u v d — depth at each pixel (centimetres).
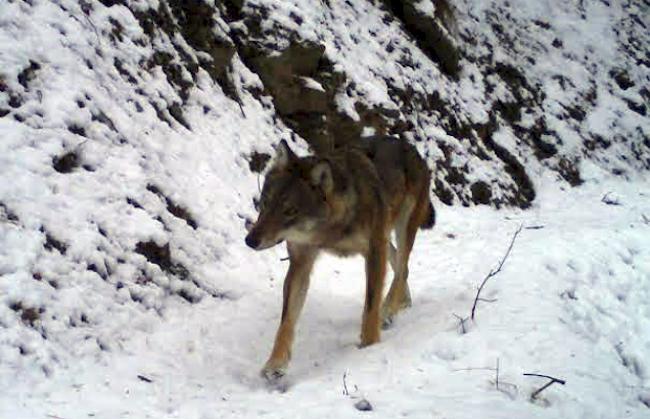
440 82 1012
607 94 1324
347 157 635
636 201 1062
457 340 616
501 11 1305
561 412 571
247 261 691
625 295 735
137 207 655
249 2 835
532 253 755
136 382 579
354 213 621
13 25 667
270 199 606
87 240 618
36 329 579
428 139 923
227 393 586
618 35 1482
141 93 715
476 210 910
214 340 623
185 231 672
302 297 622
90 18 710
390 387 583
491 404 566
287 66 830
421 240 808
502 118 1102
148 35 745
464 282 709
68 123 655
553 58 1307
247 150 768
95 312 600
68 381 570
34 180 621
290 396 578
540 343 620
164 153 699
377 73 916
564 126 1173
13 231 599
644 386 625
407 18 1052
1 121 632
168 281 640
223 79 797
